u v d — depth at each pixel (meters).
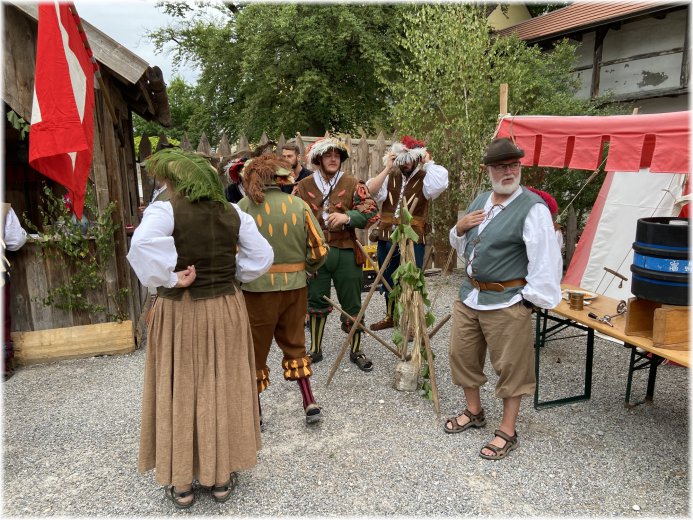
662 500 2.22
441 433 2.79
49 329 3.93
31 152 2.92
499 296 2.43
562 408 3.11
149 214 1.90
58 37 2.89
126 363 3.86
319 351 3.83
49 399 3.26
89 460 2.56
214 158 5.62
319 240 2.72
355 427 2.86
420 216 4.16
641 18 9.79
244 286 2.53
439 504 2.19
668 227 2.40
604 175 5.98
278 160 2.66
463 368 2.70
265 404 3.15
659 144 3.06
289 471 2.44
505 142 2.36
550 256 2.30
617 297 4.48
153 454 2.12
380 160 6.86
